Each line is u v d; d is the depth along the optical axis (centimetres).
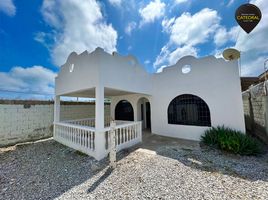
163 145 701
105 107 1377
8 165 487
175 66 891
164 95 939
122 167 453
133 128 731
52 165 482
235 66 694
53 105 944
